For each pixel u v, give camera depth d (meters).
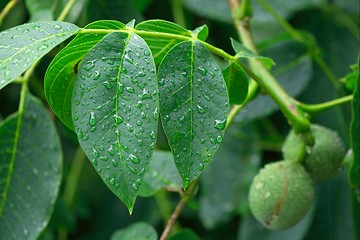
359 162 0.86
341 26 1.17
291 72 1.11
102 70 0.69
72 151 1.29
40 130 0.94
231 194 1.13
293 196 0.90
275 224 0.91
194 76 0.71
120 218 1.26
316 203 1.12
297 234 1.09
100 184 1.29
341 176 1.12
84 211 1.22
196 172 0.69
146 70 0.68
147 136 0.67
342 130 1.11
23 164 0.93
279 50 1.11
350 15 1.18
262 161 1.16
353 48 1.16
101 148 0.67
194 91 0.70
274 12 1.11
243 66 0.79
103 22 0.71
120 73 0.69
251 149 1.14
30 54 0.68
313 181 0.95
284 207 0.90
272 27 1.17
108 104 0.68
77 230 1.27
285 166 0.91
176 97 0.70
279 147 1.14
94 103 0.68
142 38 0.71
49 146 0.94
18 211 0.92
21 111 0.94
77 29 0.71
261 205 0.91
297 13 1.19
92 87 0.68
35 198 0.93
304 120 0.90
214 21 1.18
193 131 0.70
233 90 0.81
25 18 1.13
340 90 1.12
